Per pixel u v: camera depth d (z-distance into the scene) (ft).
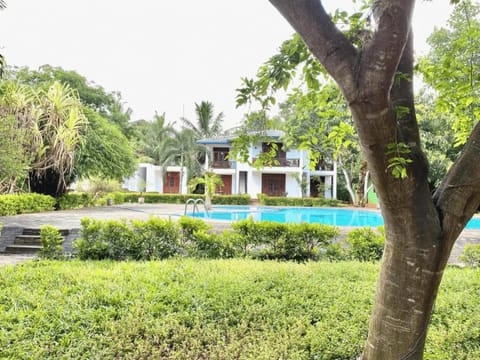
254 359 9.12
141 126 114.01
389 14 4.24
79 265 18.15
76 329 10.57
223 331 10.84
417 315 6.02
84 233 21.27
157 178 104.22
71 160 45.55
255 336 10.48
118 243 21.22
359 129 4.90
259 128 8.42
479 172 5.62
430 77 10.00
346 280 15.28
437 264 5.86
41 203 43.42
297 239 21.49
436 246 5.79
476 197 5.73
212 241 21.40
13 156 33.50
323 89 8.83
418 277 5.89
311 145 9.96
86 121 47.37
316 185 91.97
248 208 71.05
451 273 16.83
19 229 26.86
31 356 9.10
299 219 55.83
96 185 64.75
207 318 11.57
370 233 21.66
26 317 11.07
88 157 54.54
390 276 6.18
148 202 79.82
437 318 11.62
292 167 87.04
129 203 76.18
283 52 7.35
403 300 6.03
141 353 9.52
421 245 5.79
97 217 36.68
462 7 9.94
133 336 10.39
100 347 9.78
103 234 21.22
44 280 14.55
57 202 48.67
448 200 5.86
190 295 12.95
